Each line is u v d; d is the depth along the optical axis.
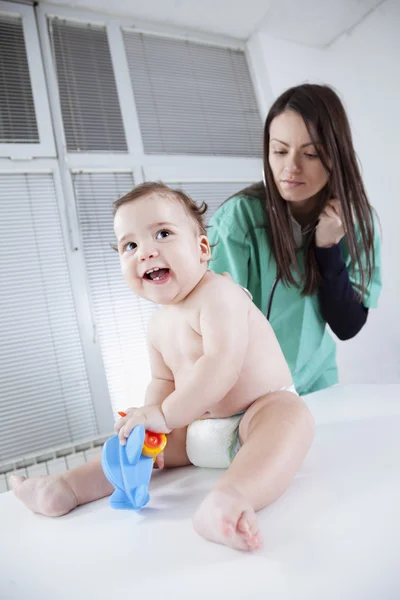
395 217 2.52
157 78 2.41
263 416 0.52
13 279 1.87
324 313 1.07
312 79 2.73
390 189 2.53
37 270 1.91
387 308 2.59
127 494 0.49
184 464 0.66
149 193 0.62
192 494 0.52
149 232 0.60
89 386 1.89
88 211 2.08
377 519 0.37
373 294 1.13
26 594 0.36
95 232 2.07
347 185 0.95
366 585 0.30
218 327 0.56
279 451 0.46
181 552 0.38
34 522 0.53
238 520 0.37
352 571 0.31
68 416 1.84
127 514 0.49
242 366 0.59
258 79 2.65
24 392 1.80
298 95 0.93
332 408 0.75
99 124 2.18
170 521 0.45
